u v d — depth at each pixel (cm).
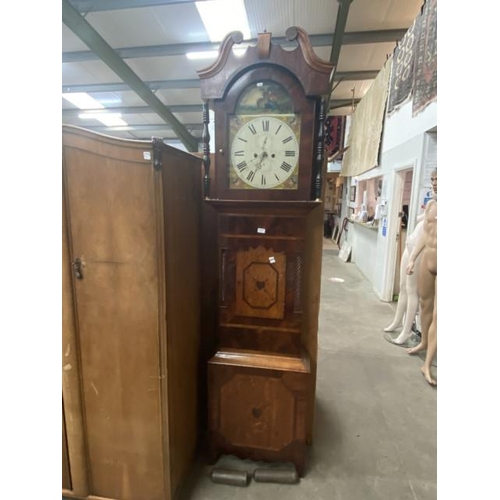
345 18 336
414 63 314
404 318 322
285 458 155
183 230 134
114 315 121
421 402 214
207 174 142
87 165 110
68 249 117
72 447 132
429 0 279
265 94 130
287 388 148
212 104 141
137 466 131
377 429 188
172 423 131
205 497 144
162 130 888
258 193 136
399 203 394
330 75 124
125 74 481
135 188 110
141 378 124
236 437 157
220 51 129
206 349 173
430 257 254
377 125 442
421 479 155
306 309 165
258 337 152
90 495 137
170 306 123
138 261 115
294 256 142
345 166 703
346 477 155
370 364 262
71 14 335
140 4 326
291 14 356
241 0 332
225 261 147
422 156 299
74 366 125
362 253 577
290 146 131
